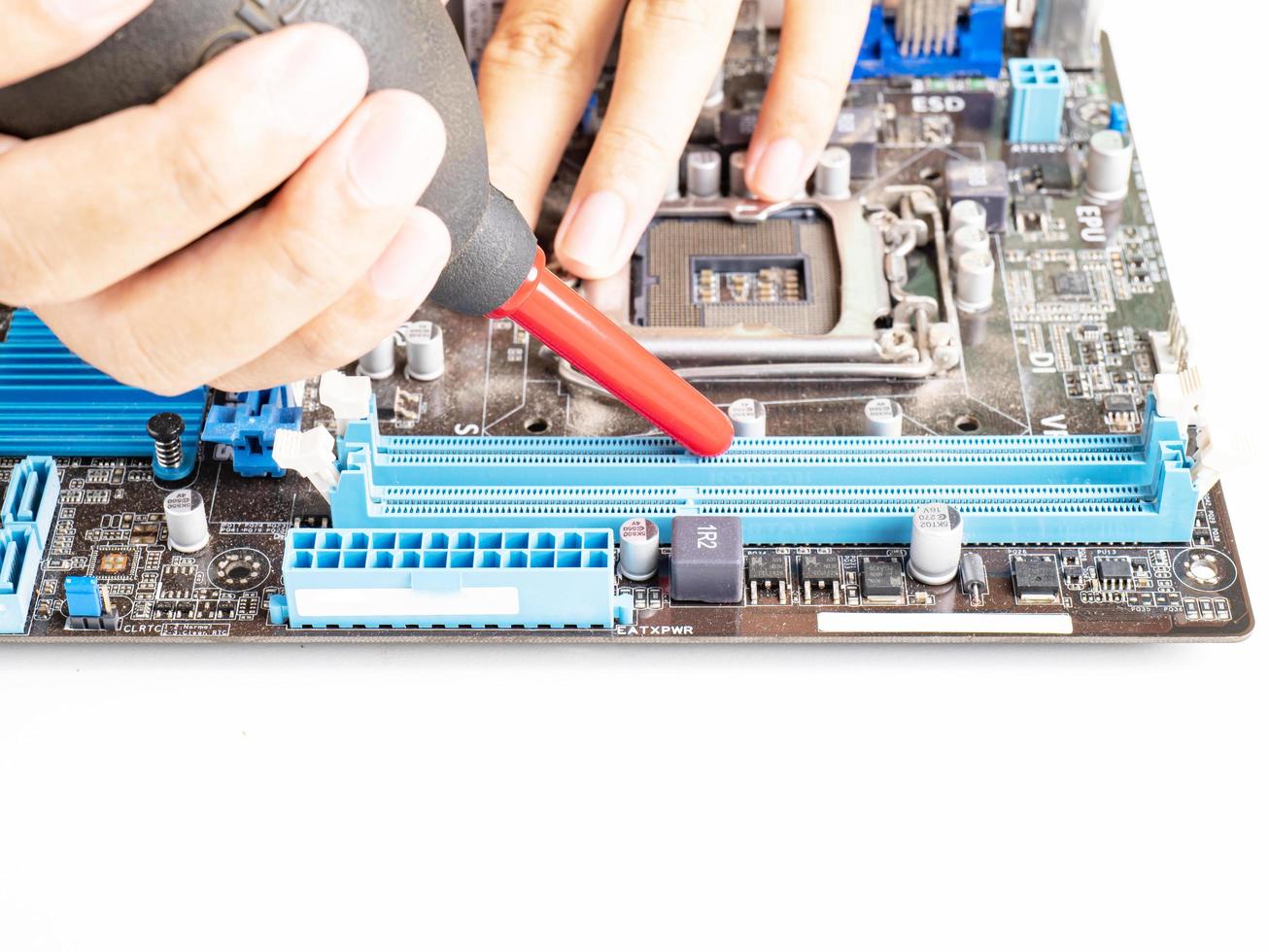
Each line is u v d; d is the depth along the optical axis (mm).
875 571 387
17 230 266
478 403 419
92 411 416
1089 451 401
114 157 259
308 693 377
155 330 287
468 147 286
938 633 380
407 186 268
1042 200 458
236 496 405
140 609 386
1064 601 385
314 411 418
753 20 487
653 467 398
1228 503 401
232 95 255
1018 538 394
